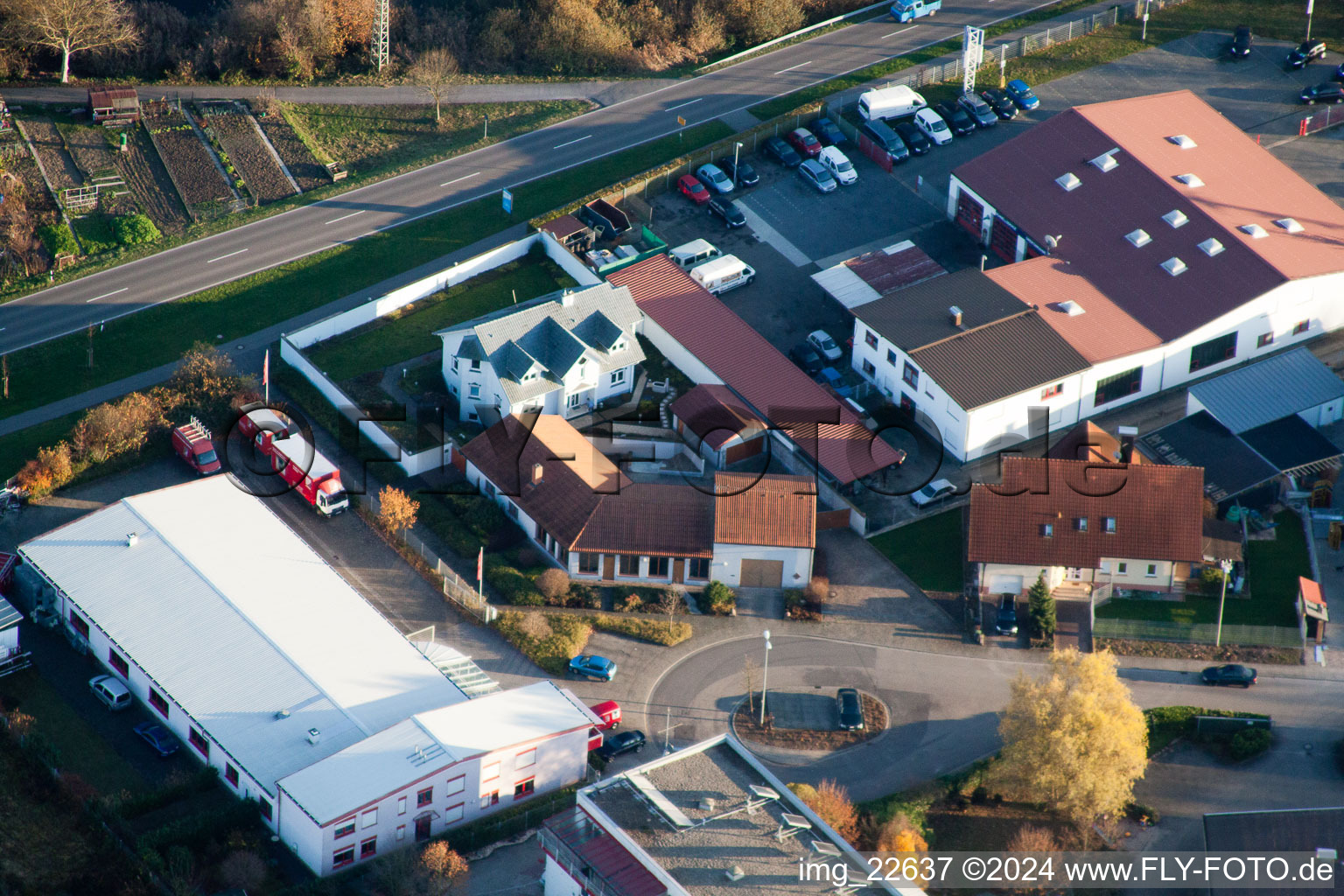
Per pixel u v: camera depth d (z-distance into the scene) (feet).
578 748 330.95
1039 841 322.34
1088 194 458.09
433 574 376.68
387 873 302.04
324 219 478.59
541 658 357.61
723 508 377.09
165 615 345.92
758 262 466.29
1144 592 381.60
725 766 309.63
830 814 314.76
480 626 365.61
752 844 293.43
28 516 384.88
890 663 363.35
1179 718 348.59
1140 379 426.10
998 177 468.34
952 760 342.23
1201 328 424.87
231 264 460.55
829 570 384.06
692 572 379.96
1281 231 445.78
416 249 469.16
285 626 346.13
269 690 330.95
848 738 345.92
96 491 394.11
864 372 433.48
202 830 310.86
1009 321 421.18
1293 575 383.45
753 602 377.30
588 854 293.02
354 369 427.33
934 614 375.25
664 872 286.05
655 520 379.55
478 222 479.00
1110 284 436.76
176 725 333.83
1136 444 408.26
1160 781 341.00
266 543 367.45
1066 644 368.27
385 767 312.09
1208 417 410.52
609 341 416.67
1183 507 378.94
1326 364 438.40
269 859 310.45
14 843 306.96
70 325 437.58
